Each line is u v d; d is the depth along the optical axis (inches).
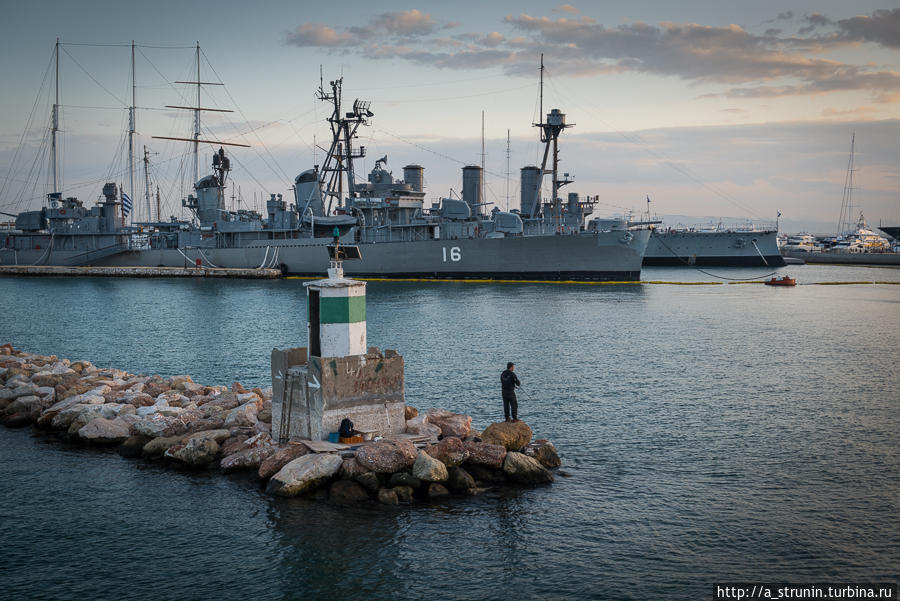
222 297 3454.7
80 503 801.6
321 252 4404.5
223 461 881.5
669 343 1971.0
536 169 4626.0
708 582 631.8
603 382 1434.5
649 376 1499.8
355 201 4318.4
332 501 783.7
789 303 3198.8
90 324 2503.7
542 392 1339.8
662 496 818.8
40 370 1435.8
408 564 663.8
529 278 3914.9
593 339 2033.7
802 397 1311.5
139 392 1179.3
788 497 817.5
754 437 1049.5
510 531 725.9
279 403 900.6
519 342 1966.0
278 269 4618.6
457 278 4023.1
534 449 917.2
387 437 887.7
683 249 6225.4
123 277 4884.4
